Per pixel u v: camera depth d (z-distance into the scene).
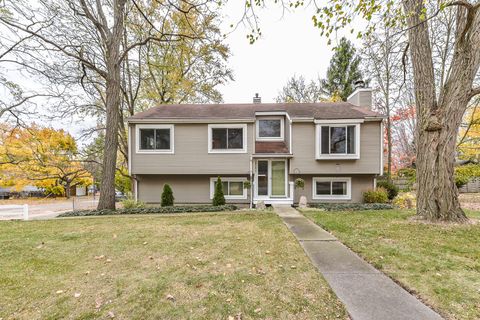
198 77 18.31
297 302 2.67
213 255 4.18
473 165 17.05
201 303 2.69
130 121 11.17
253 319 2.39
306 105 13.98
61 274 3.49
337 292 2.86
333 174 11.62
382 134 11.07
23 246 4.81
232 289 2.98
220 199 10.64
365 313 2.43
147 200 11.99
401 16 4.61
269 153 11.38
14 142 15.38
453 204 6.21
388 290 2.91
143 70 16.58
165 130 11.46
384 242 4.79
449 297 2.71
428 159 6.42
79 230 6.18
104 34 10.59
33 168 16.33
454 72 6.11
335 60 23.88
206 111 12.79
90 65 10.03
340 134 10.96
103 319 2.44
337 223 6.59
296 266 3.67
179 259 4.01
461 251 4.19
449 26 11.14
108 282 3.21
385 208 9.41
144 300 2.76
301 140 11.35
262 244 4.79
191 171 11.48
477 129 14.98
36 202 19.44
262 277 3.29
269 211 9.24
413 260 3.82
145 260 3.99
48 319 2.46
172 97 17.95
